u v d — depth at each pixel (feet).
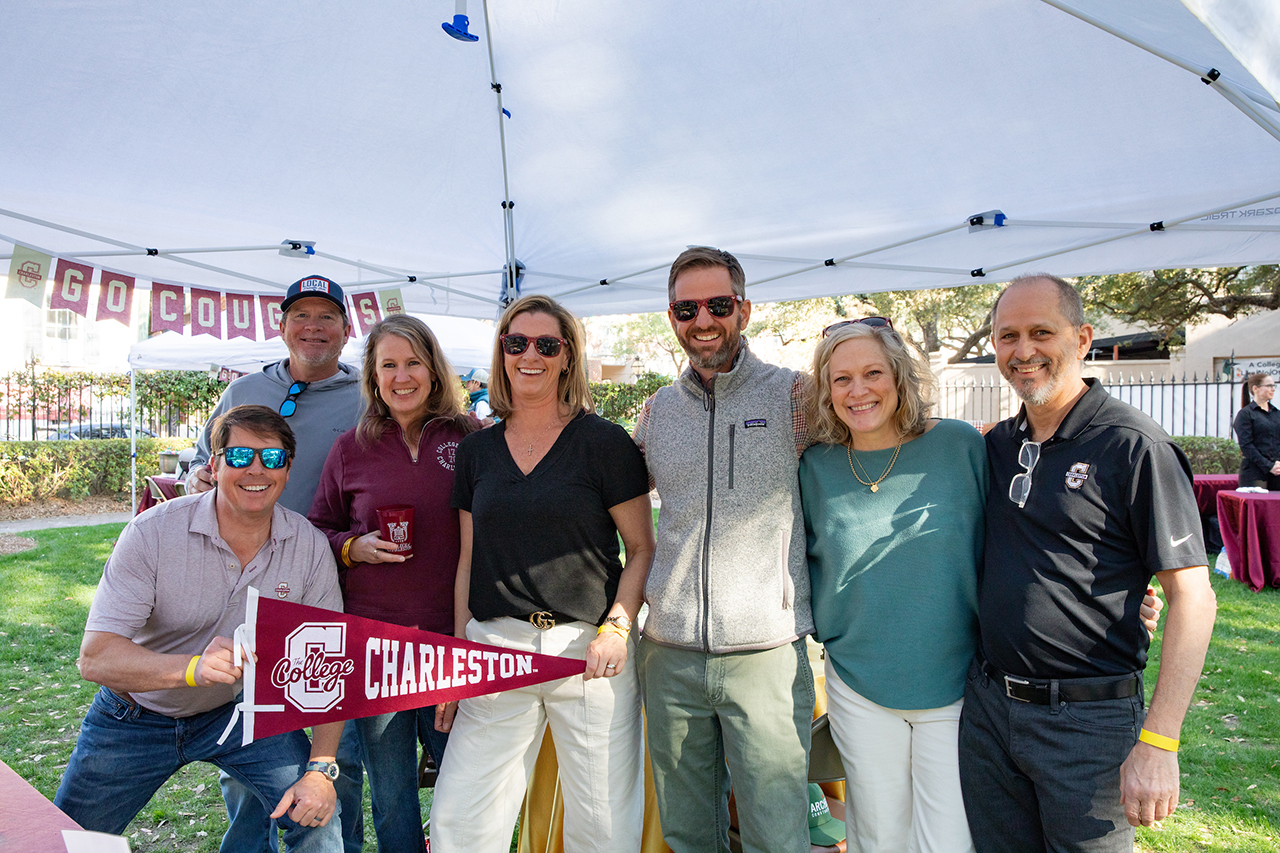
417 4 9.61
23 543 31.53
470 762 7.23
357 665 6.68
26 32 9.05
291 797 6.72
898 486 6.99
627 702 7.35
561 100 11.55
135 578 6.89
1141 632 6.07
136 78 10.07
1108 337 62.64
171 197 12.85
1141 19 6.99
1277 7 3.72
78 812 7.11
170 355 31.48
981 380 56.24
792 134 11.88
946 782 6.74
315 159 12.28
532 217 14.65
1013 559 6.35
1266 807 10.86
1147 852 9.93
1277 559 22.02
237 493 6.88
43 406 47.19
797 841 6.85
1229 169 11.37
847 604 7.03
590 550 7.18
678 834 7.27
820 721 8.23
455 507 7.70
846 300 56.59
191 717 7.32
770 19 9.82
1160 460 5.85
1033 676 6.11
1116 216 12.79
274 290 16.37
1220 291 46.16
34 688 16.11
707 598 6.89
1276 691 14.96
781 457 7.20
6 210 12.44
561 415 7.54
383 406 8.26
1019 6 9.00
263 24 9.56
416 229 14.83
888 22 9.60
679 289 7.35
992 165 12.02
